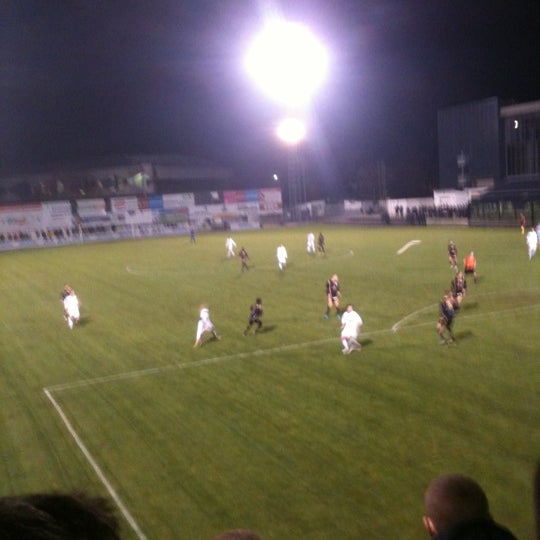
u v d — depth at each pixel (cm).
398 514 996
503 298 2684
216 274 3925
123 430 1434
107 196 10612
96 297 3309
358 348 2023
